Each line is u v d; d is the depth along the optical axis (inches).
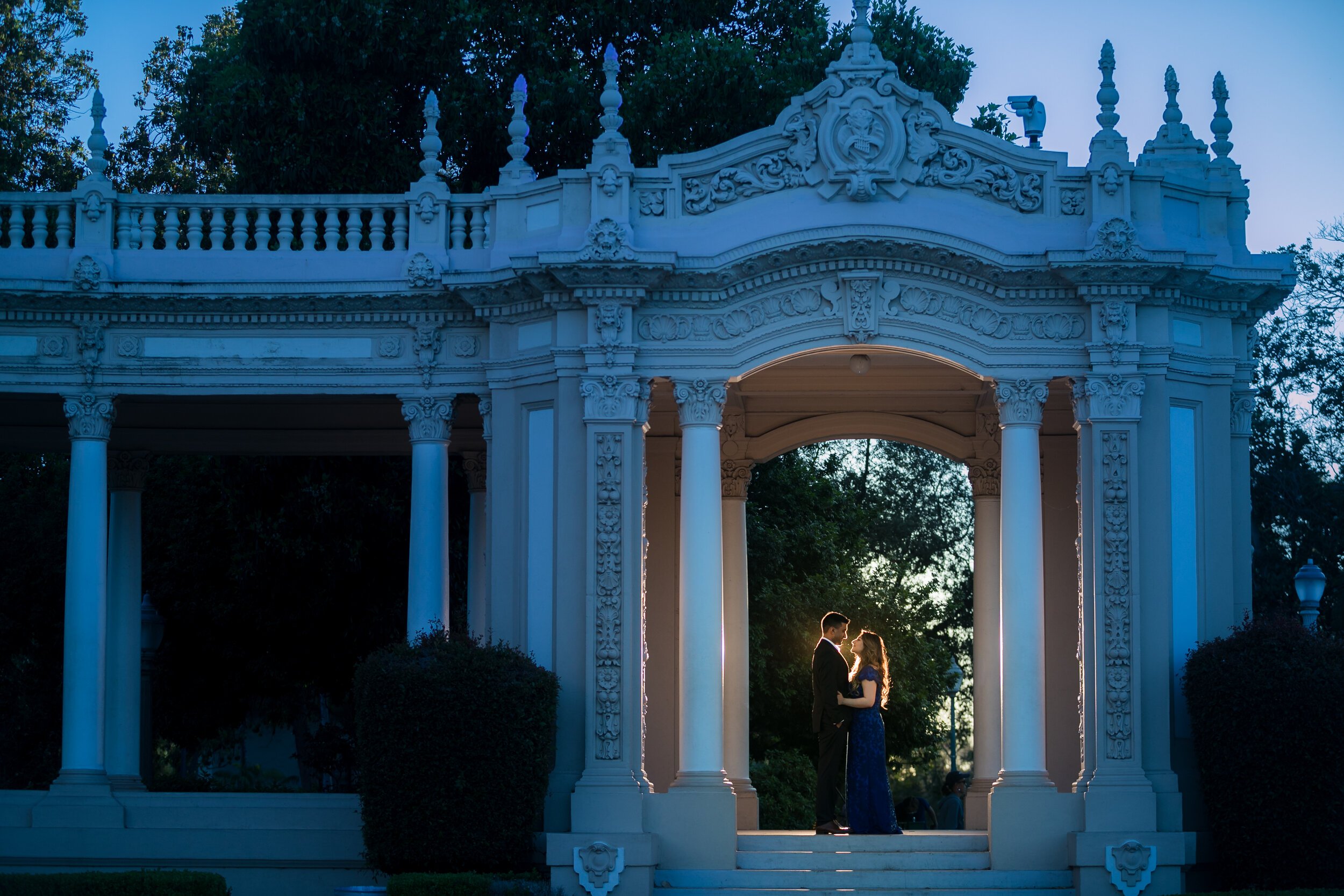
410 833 705.0
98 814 788.6
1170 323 773.9
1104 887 712.4
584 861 709.9
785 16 1421.0
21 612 1432.1
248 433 984.3
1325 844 701.3
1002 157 778.8
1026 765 746.2
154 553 1317.7
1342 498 1568.7
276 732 1967.3
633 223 784.3
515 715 711.1
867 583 1528.1
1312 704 700.7
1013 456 764.0
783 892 715.4
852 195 772.6
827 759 783.7
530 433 797.2
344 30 1226.6
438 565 819.4
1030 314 768.9
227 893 706.2
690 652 761.0
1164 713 748.6
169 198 842.2
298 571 1205.1
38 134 1513.3
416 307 821.2
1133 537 752.3
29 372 825.5
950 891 715.4
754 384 920.3
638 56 1369.3
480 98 1266.0
